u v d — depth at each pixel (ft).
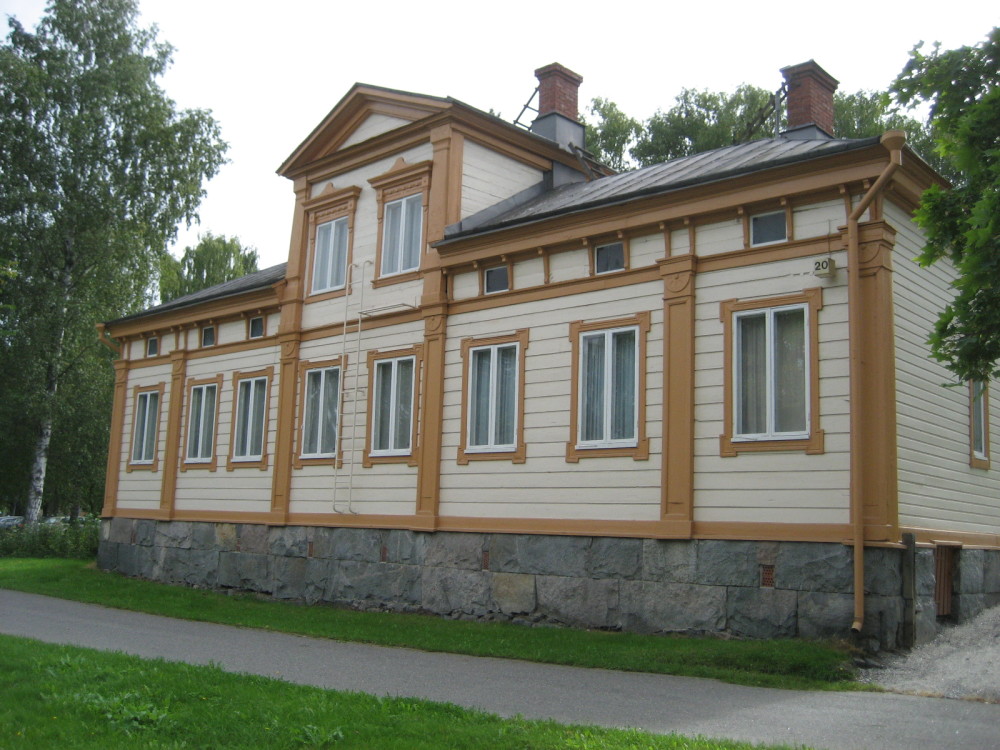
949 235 32.86
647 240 50.65
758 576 44.34
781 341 45.55
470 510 56.29
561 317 53.62
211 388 77.46
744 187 46.73
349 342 65.82
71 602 65.05
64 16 109.91
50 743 25.48
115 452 85.71
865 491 41.96
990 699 33.55
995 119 31.60
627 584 48.75
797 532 43.42
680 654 40.50
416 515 58.75
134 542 81.20
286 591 66.54
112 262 112.88
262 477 70.54
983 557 50.67
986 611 49.65
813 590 42.63
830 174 44.16
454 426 58.08
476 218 62.13
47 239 106.83
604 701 32.60
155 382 83.30
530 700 32.71
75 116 107.24
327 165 70.28
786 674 37.70
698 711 30.96
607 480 50.34
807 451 43.68
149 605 62.44
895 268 44.55
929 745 26.37
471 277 59.06
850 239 43.16
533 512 53.21
